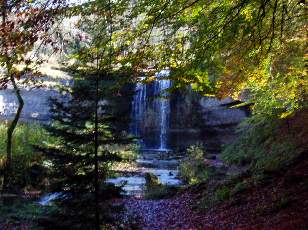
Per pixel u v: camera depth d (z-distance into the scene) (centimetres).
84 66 701
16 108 2416
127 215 1102
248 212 1000
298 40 795
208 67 640
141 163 2434
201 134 2923
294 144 1446
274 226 803
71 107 765
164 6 560
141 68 653
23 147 1730
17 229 968
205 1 575
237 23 546
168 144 3044
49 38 548
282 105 1002
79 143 766
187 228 1061
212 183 1534
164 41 632
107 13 545
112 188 798
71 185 752
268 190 1094
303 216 785
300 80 892
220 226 986
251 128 2292
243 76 775
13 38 504
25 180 1527
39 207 1198
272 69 894
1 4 479
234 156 2183
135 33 598
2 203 1201
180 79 663
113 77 722
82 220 739
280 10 659
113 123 794
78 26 580
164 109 3073
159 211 1322
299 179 1042
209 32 580
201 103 2900
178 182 1902
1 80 582
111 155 784
